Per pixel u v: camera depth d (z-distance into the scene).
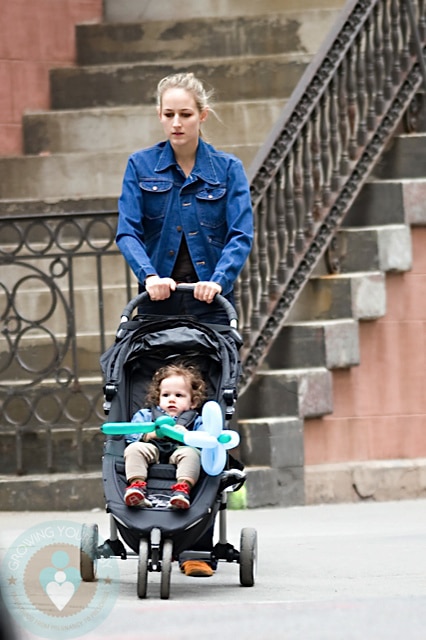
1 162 28.02
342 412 23.78
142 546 13.00
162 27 30.25
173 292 14.84
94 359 23.78
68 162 27.94
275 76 29.12
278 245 23.67
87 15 30.70
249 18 30.03
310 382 23.00
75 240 26.45
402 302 24.39
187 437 13.10
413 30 25.22
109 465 13.62
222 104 28.55
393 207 24.61
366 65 24.84
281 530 19.22
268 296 23.31
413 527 19.30
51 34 30.03
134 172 15.09
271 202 23.45
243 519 20.77
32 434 22.39
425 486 24.03
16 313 22.41
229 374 14.02
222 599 13.05
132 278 25.80
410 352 24.39
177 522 12.94
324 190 24.17
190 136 14.83
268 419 22.73
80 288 25.23
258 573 15.04
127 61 30.27
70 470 22.25
